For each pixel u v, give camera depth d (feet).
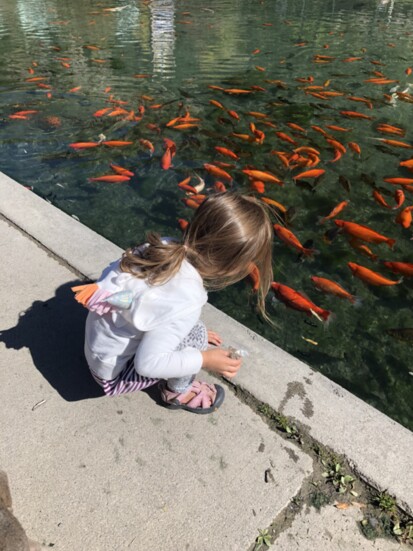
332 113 19.97
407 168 15.60
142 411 6.33
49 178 14.46
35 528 5.09
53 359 6.98
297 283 10.75
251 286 10.59
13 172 14.67
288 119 19.26
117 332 5.29
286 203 13.55
